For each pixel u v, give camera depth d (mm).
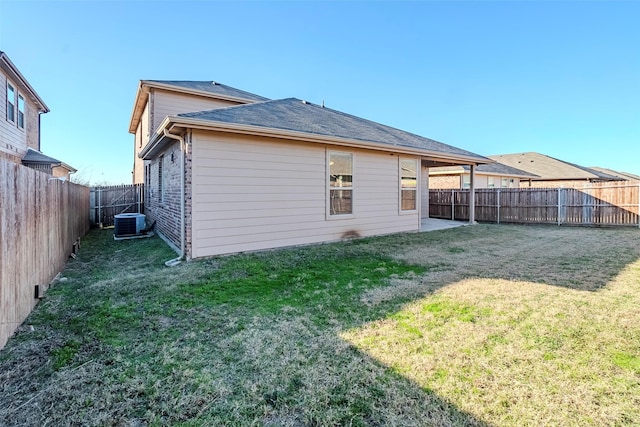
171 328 3184
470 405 2031
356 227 8625
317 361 2555
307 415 1973
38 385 2250
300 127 7363
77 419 1935
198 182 6105
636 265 5539
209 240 6277
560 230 10602
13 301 3043
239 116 6977
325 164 7898
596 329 3055
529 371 2387
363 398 2113
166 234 8500
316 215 7793
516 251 6930
